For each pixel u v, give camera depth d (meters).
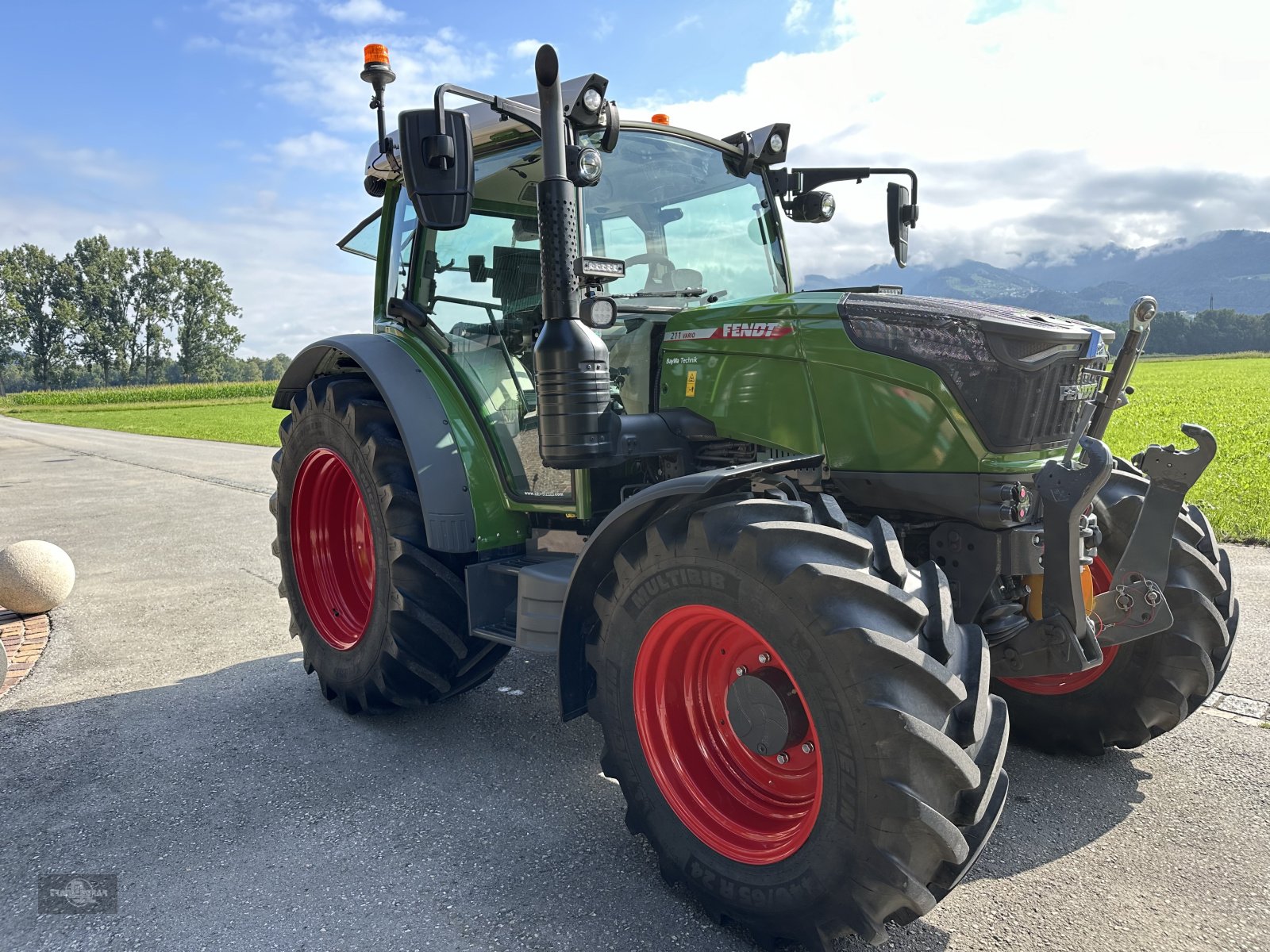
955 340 2.43
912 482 2.52
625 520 2.38
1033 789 2.97
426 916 2.33
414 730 3.60
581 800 2.98
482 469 3.36
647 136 3.20
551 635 2.88
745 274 3.53
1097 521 2.75
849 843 1.97
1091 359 2.57
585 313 2.57
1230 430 13.95
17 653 4.80
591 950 2.18
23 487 12.95
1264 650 4.11
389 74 2.99
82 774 3.24
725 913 2.25
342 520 4.05
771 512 2.17
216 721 3.74
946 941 2.18
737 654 2.38
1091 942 2.15
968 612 2.57
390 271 3.96
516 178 3.21
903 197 3.50
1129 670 2.98
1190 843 2.59
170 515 9.85
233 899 2.43
